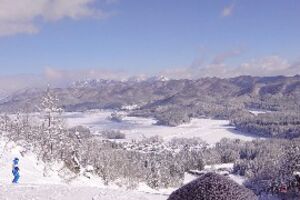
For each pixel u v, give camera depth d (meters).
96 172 73.38
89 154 81.19
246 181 137.38
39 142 65.56
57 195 21.98
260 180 125.12
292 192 83.50
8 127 70.81
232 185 9.88
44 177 44.19
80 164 66.75
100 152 96.31
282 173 92.75
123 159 109.69
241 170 175.75
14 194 21.86
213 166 183.75
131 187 74.88
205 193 9.71
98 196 22.31
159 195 25.30
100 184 62.25
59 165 60.28
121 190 25.22
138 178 99.19
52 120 67.69
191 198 9.80
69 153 66.31
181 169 165.62
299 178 84.62
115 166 90.06
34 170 47.44
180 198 10.02
